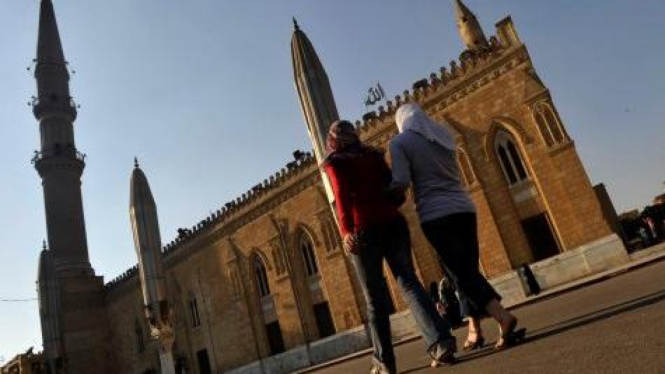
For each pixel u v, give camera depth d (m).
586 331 3.70
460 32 44.72
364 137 33.00
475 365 3.72
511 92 27.92
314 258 36.34
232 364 39.81
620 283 10.72
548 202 26.27
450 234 4.33
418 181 4.52
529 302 19.16
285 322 36.62
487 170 28.28
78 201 54.69
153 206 40.69
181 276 44.78
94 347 50.81
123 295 51.38
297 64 22.86
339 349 32.91
